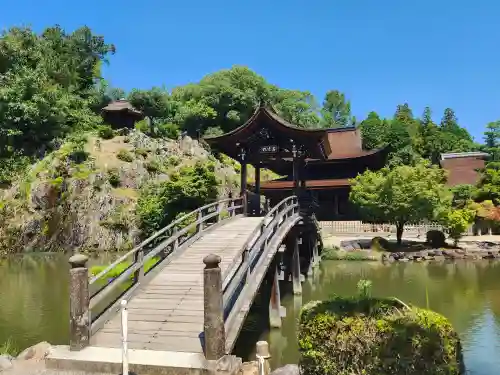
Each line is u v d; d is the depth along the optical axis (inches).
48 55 2089.1
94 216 1344.7
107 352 316.8
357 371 235.6
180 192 912.3
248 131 826.8
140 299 409.4
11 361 322.3
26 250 1341.0
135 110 2023.9
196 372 287.6
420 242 1236.5
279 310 566.6
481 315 602.2
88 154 1517.0
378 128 2309.3
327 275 922.7
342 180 1631.4
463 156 2249.0
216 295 305.6
